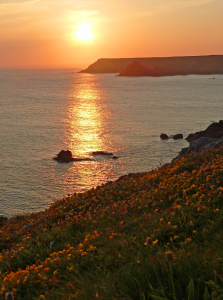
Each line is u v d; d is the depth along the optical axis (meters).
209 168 8.67
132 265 3.80
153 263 3.56
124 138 85.12
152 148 73.69
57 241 6.86
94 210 9.36
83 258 4.93
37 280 4.44
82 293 3.47
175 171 10.68
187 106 154.00
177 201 7.04
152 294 2.99
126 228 6.50
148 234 5.44
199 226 5.31
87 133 93.06
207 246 4.29
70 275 4.28
